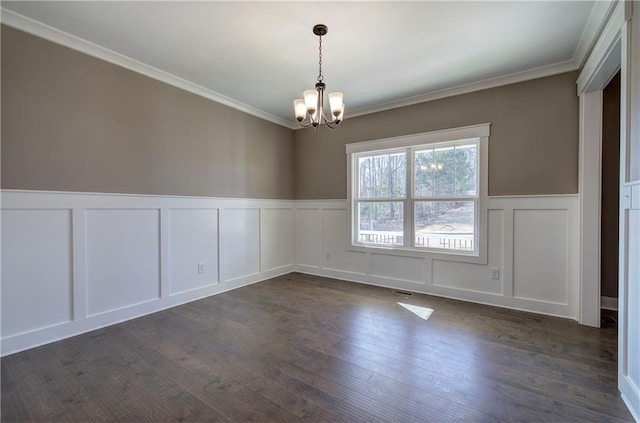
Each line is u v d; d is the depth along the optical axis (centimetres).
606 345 240
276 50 275
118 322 288
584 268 281
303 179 495
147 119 312
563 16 224
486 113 340
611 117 311
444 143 370
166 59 292
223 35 251
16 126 231
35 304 241
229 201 398
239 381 194
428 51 275
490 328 274
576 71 293
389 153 416
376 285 419
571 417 161
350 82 341
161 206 324
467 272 354
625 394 172
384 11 220
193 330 271
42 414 164
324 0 208
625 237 175
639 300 161
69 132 258
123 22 234
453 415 163
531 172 316
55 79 250
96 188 275
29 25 233
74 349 236
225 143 394
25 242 237
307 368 209
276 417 162
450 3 211
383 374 201
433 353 229
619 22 182
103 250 280
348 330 271
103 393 182
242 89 363
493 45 265
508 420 159
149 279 314
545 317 300
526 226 320
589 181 279
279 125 479
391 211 413
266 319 296
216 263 382
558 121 303
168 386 189
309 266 489
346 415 163
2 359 220
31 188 238
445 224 372
